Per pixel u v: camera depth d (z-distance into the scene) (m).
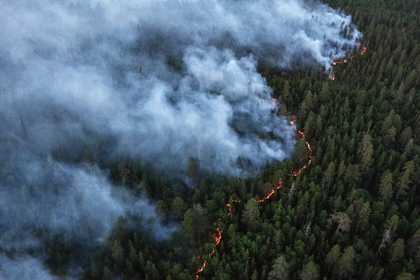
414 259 70.94
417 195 84.62
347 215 73.62
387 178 80.75
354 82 130.00
